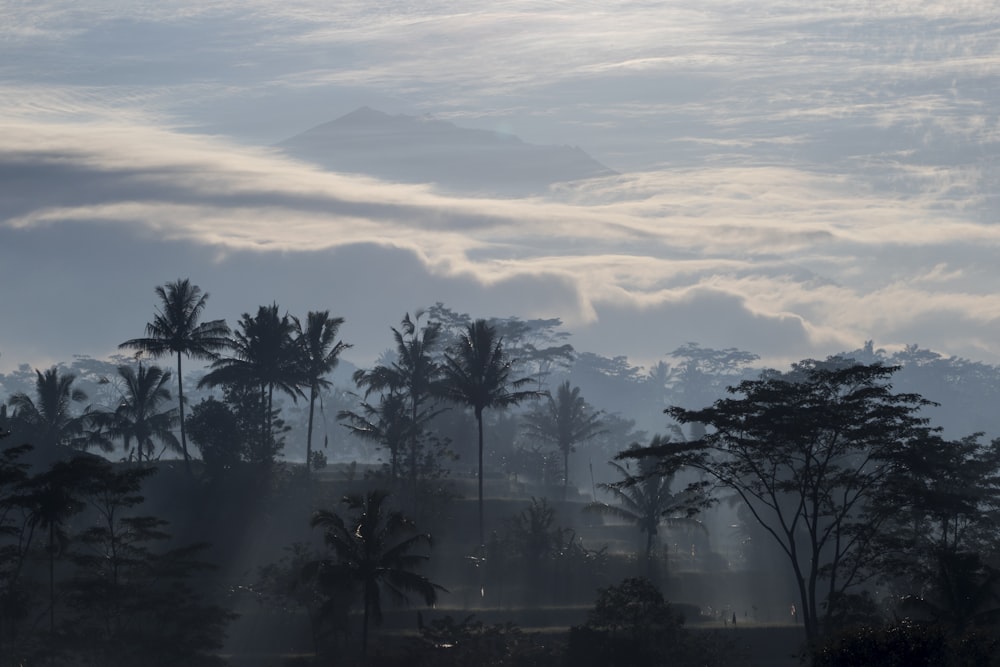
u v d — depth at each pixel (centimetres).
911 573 9900
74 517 12950
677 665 9506
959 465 10438
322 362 15762
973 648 6631
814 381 9681
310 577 9925
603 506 14112
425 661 9462
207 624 9631
